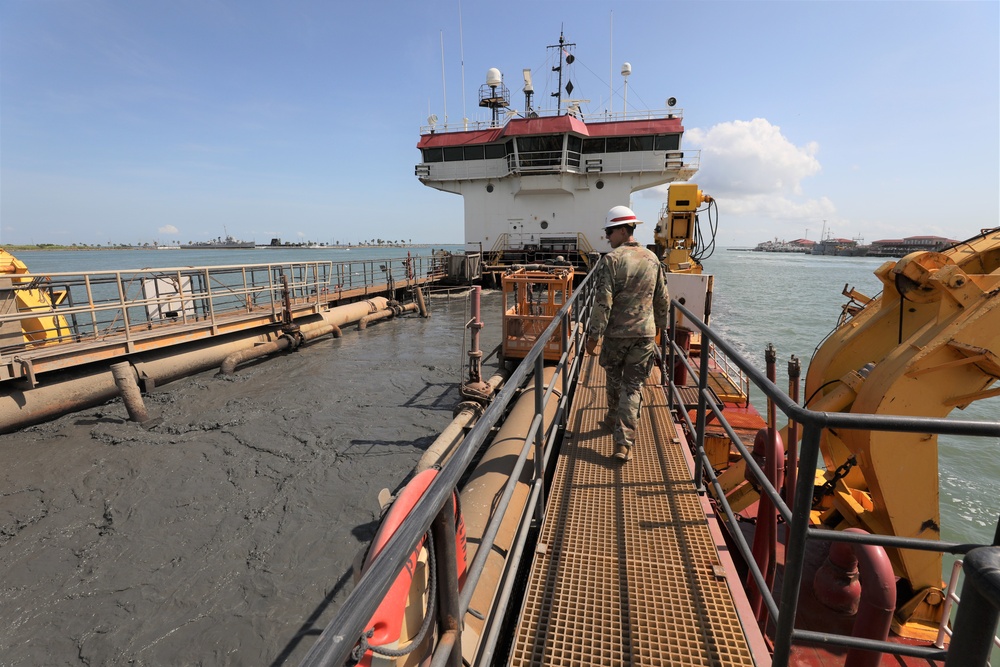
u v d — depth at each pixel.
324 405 8.43
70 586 4.09
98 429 7.32
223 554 4.49
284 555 4.48
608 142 23.53
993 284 3.34
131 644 3.54
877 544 1.42
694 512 3.10
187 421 7.68
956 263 3.72
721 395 7.63
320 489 5.61
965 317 3.29
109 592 4.03
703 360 3.20
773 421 3.42
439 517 1.28
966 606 0.81
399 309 18.94
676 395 4.45
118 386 7.48
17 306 8.45
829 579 3.44
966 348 3.22
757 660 2.06
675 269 11.70
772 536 3.36
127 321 8.82
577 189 24.28
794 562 1.53
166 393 9.05
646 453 3.91
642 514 3.09
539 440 2.88
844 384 4.10
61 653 3.47
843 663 3.20
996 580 0.72
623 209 3.78
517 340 8.73
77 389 7.99
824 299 40.25
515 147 22.84
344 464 6.22
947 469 9.69
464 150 24.83
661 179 23.95
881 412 3.50
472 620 2.40
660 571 2.60
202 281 12.02
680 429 4.41
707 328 2.97
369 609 0.81
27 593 4.02
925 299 3.70
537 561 2.71
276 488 5.63
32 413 7.41
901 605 3.74
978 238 3.92
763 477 1.94
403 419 7.76
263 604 3.90
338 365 11.20
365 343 13.75
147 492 5.55
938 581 3.62
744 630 2.21
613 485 3.43
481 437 1.42
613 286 3.62
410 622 1.60
